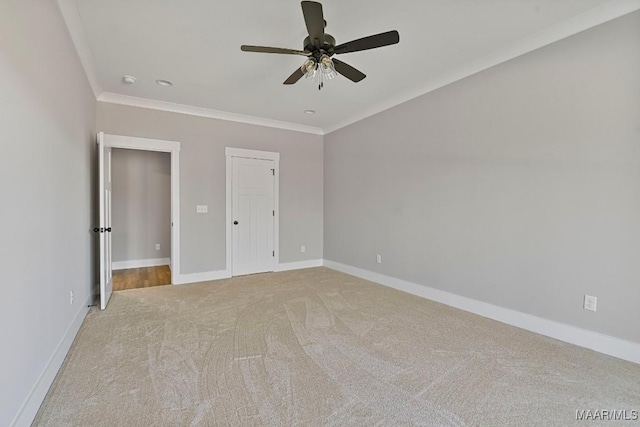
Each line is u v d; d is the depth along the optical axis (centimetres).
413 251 390
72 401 175
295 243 545
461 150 331
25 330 156
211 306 339
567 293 254
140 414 164
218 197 471
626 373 207
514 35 261
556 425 159
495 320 302
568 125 250
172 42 269
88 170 329
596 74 234
